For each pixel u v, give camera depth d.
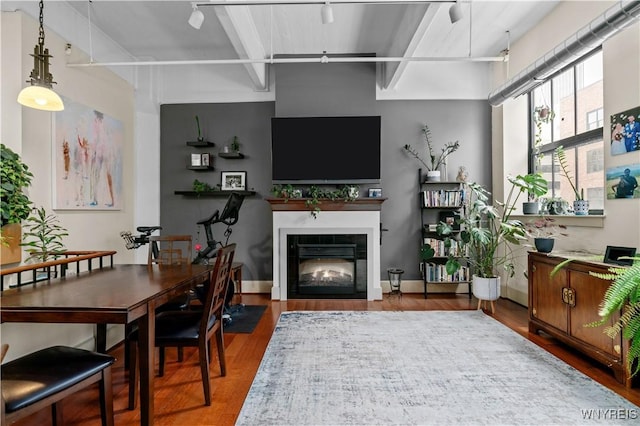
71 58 3.57
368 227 4.65
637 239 2.70
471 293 4.72
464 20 3.80
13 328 2.19
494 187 4.89
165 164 5.09
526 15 3.73
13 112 2.91
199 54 4.80
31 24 3.04
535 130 4.46
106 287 1.95
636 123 2.69
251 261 5.09
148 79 4.90
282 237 4.66
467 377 2.37
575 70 3.74
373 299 4.59
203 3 2.89
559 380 2.33
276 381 2.32
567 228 3.48
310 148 4.74
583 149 3.65
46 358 1.54
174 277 2.27
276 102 4.82
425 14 3.11
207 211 5.09
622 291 1.51
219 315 2.40
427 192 4.79
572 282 2.71
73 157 3.56
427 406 2.02
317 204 4.64
